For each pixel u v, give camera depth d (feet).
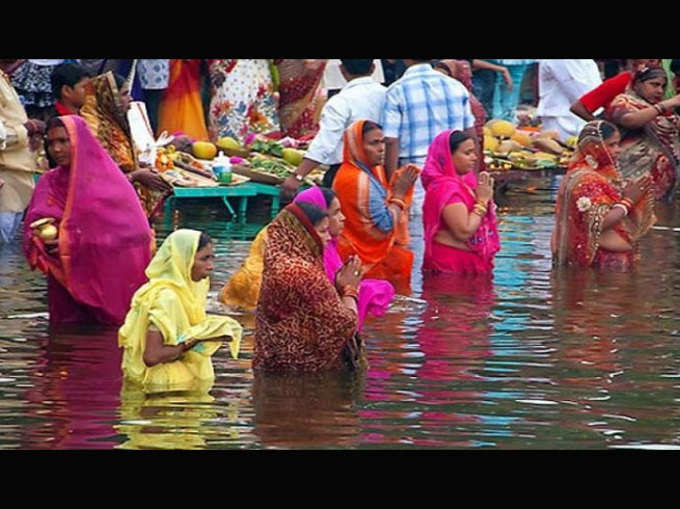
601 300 89.76
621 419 62.69
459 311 85.92
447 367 71.67
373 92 118.52
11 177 106.32
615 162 104.37
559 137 171.42
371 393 66.54
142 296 67.87
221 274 96.94
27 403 64.13
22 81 133.08
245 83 149.59
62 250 80.48
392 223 98.17
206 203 133.90
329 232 73.61
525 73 196.95
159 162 129.49
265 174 131.75
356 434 60.13
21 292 90.43
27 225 81.25
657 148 133.08
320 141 117.19
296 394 66.18
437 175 100.42
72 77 88.12
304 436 59.67
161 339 67.00
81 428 60.39
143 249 82.48
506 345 76.59
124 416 62.18
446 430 60.75
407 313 85.10
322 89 153.99
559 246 103.30
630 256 103.50
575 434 60.39
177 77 148.25
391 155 119.55
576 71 169.99
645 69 128.36
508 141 163.84
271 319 70.44
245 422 61.57
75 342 76.84
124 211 81.92
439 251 100.12
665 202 136.05
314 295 69.82
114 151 89.56
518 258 106.73
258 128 151.43
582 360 73.31
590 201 101.71
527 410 63.93
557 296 91.04
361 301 73.36
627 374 70.54
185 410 63.31
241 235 116.37
